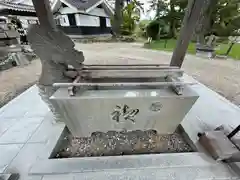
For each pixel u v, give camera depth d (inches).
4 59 176.6
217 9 235.9
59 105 50.3
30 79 138.7
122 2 311.0
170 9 331.6
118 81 62.6
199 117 73.2
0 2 235.1
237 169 46.2
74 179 43.0
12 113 75.1
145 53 220.8
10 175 43.3
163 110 54.7
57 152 55.8
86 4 366.0
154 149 58.3
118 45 278.8
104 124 58.2
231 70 162.4
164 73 61.9
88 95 49.9
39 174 44.2
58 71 54.8
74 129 59.5
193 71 159.0
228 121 70.5
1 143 55.5
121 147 59.1
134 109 53.5
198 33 236.5
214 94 98.0
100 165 46.9
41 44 49.7
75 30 379.9
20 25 309.9
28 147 53.8
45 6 49.3
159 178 43.6
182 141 62.2
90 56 184.9
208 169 46.2
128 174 44.5
